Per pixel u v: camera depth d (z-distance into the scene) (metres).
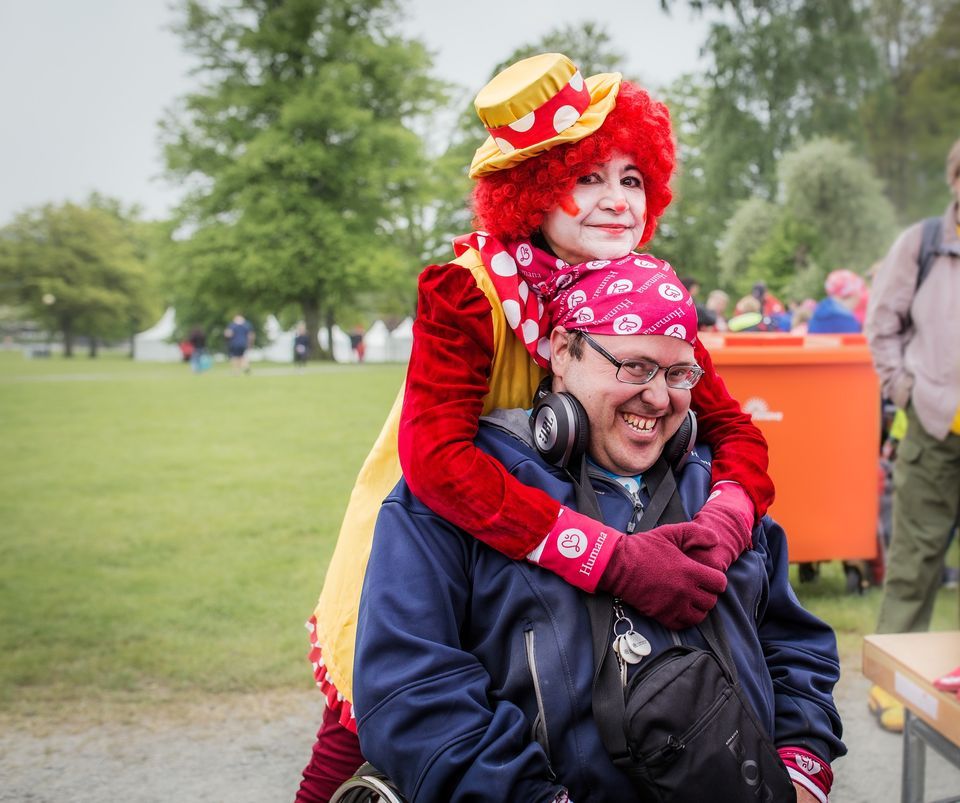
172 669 3.74
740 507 1.51
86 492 7.90
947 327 3.14
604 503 1.49
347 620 1.71
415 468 1.42
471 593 1.46
